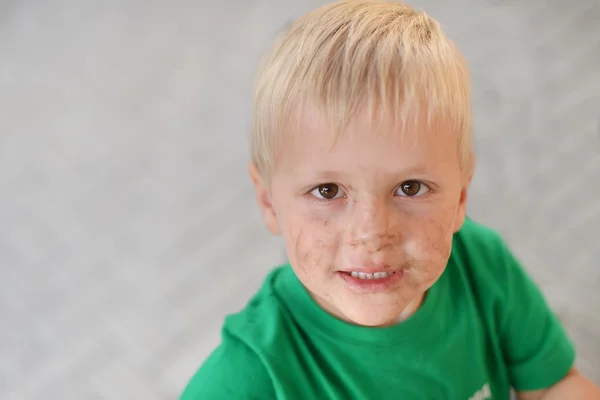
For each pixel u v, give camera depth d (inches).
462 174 31.5
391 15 31.0
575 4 88.6
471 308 36.4
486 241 39.0
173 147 85.7
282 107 29.3
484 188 71.1
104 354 65.5
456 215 32.4
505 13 89.7
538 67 81.9
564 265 63.7
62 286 72.7
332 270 30.5
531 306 38.9
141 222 77.4
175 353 64.4
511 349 39.5
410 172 28.5
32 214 80.7
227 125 87.2
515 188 70.7
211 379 32.6
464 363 35.7
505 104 78.6
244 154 83.2
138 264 73.1
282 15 100.5
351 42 29.1
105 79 97.3
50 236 77.9
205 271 71.1
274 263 70.3
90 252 75.4
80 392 62.8
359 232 28.9
